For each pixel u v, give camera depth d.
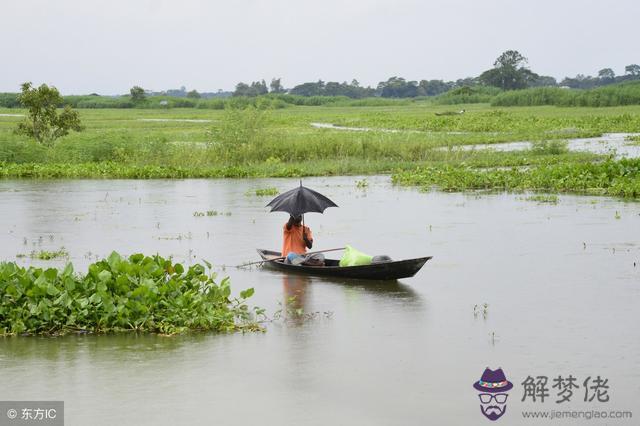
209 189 25.72
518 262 12.98
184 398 7.04
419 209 19.88
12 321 9.20
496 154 35.50
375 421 6.53
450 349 8.38
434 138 41.19
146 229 17.17
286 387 7.30
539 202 20.86
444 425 6.46
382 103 148.88
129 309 9.33
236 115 35.16
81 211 20.33
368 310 10.06
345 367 7.84
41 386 7.35
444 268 12.60
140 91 130.88
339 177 29.62
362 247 14.59
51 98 38.22
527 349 8.34
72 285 9.52
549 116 72.88
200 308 9.50
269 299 10.73
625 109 86.44
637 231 15.74
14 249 14.83
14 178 30.78
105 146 35.91
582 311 9.84
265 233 16.52
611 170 24.33
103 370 7.78
